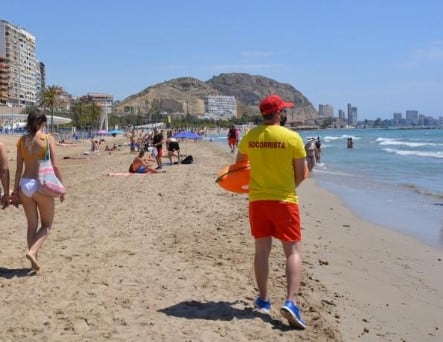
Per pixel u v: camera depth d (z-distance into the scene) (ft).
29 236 22.36
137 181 63.31
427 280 25.94
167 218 36.70
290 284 17.29
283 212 17.22
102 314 17.71
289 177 17.38
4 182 21.91
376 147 193.47
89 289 20.26
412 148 181.27
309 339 16.60
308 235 35.94
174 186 56.80
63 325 16.80
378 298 22.74
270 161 17.21
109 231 31.76
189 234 31.37
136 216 37.29
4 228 32.68
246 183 18.75
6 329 16.52
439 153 147.02
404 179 79.30
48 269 22.97
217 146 209.56
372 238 35.94
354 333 18.37
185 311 18.15
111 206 42.06
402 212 47.98
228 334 16.33
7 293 19.77
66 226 33.27
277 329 17.16
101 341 15.65
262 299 18.43
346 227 39.91
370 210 49.11
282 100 17.98
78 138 313.94
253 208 17.62
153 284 21.03
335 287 23.82
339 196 59.31
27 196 21.67
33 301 18.93
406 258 30.45
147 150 137.28
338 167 102.53
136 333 16.24
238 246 28.60
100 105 558.15
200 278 21.99
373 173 89.35
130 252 26.35
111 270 22.91
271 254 27.55
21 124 336.70
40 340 15.74
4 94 533.55
